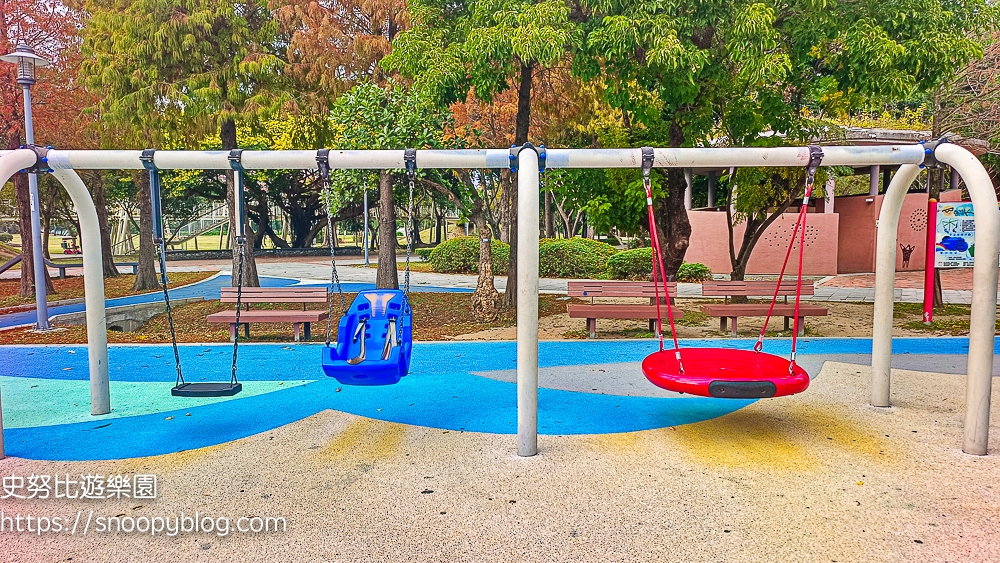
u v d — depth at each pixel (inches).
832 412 218.1
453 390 255.0
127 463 176.9
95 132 557.3
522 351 175.2
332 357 199.9
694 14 314.0
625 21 297.6
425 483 159.6
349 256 1347.2
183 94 435.8
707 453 179.3
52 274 887.7
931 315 399.5
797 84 362.9
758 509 142.8
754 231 472.7
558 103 507.5
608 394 247.4
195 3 440.1
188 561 123.6
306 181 1435.8
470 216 450.9
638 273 676.7
